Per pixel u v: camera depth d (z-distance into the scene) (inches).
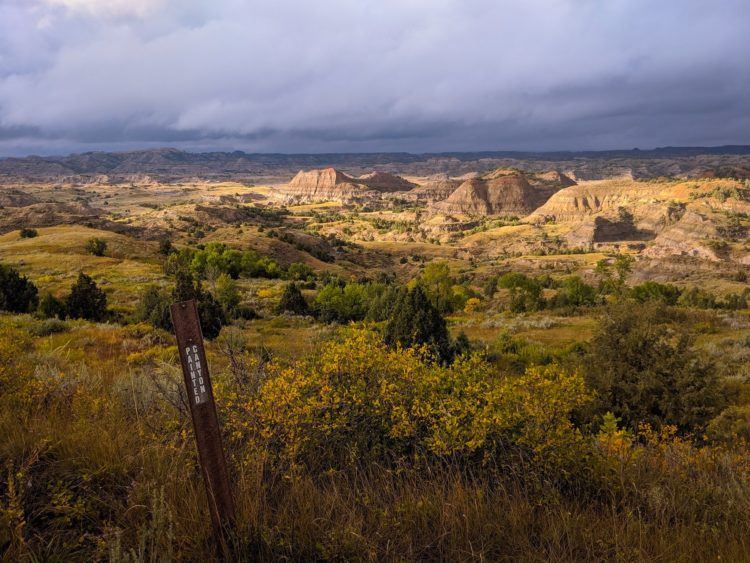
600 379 388.2
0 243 3410.4
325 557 115.8
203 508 125.0
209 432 115.6
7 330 231.1
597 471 170.6
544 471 161.2
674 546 132.6
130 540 112.7
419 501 136.7
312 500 135.9
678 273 4955.7
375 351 193.2
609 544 130.0
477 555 120.3
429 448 160.4
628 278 5162.4
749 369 625.0
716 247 6835.6
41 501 124.5
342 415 165.8
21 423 164.7
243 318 1382.9
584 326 1181.1
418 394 181.2
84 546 113.7
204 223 7214.6
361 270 5639.8
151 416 182.9
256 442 155.4
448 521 131.3
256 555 117.6
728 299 2327.8
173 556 105.8
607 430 272.7
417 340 613.6
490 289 3110.2
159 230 5713.6
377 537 123.3
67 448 147.3
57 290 1854.1
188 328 113.0
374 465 160.7
